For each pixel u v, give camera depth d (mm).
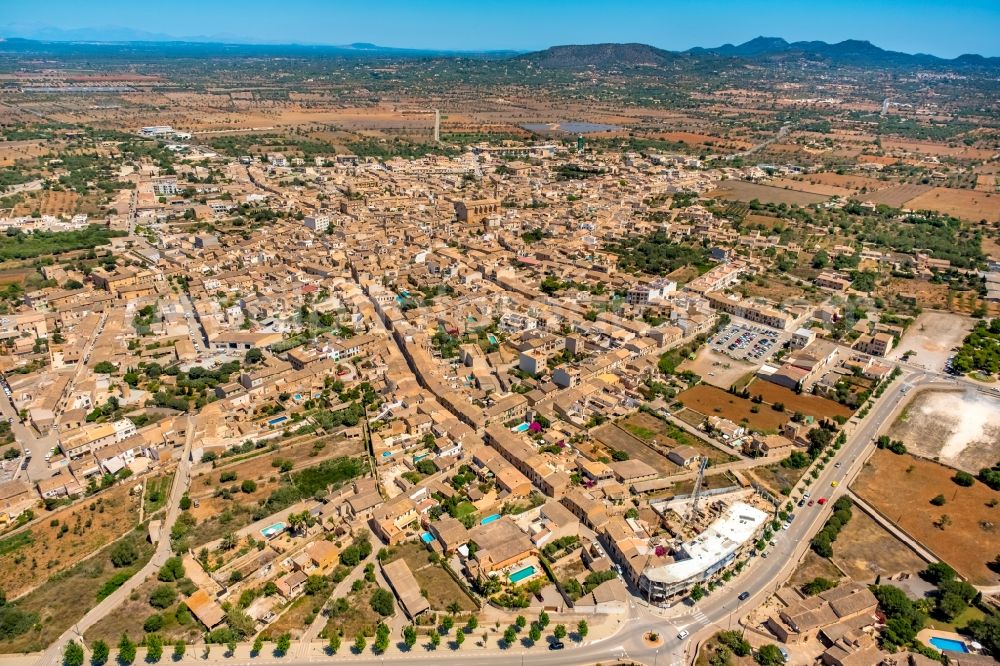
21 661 193250
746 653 195875
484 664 194500
